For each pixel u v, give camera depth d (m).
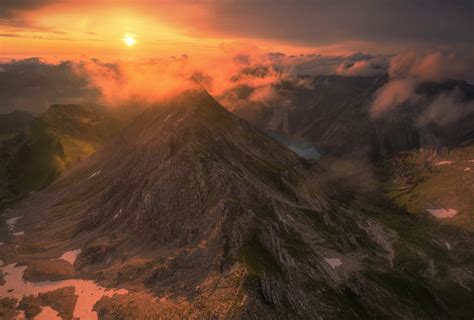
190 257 197.25
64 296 193.38
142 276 199.75
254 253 193.50
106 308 181.00
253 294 167.00
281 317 165.75
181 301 174.12
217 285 175.50
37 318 179.88
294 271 196.62
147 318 169.62
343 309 184.62
